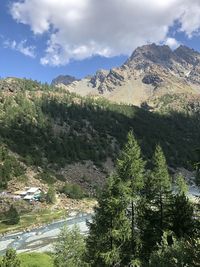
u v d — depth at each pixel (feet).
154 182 106.83
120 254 104.73
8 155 638.94
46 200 521.65
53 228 406.62
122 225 105.50
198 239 61.52
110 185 108.27
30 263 143.54
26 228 406.62
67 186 579.48
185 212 99.04
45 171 650.84
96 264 112.98
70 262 168.55
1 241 359.05
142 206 106.83
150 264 71.31
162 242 87.15
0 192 525.75
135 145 108.27
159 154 108.88
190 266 59.82
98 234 110.73
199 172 70.95
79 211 495.00
